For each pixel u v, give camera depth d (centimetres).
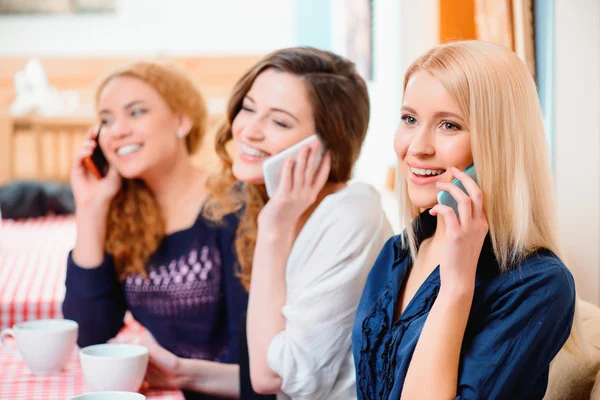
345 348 179
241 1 689
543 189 132
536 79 210
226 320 222
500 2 222
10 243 394
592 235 196
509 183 130
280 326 182
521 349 127
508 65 131
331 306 177
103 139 224
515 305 129
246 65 677
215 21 690
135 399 132
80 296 223
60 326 197
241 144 195
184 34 691
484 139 131
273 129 189
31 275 308
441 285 132
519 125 130
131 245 223
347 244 181
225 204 218
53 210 520
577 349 139
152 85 224
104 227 225
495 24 229
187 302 220
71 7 686
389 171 373
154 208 224
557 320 128
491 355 127
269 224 186
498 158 130
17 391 174
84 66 677
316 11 631
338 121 190
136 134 221
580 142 196
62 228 464
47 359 187
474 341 129
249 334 185
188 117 230
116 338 251
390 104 377
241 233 215
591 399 135
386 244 167
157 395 182
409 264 158
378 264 165
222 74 677
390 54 374
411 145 138
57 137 618
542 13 205
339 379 179
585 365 143
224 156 218
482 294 132
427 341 130
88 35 691
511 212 130
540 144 132
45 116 616
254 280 186
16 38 687
